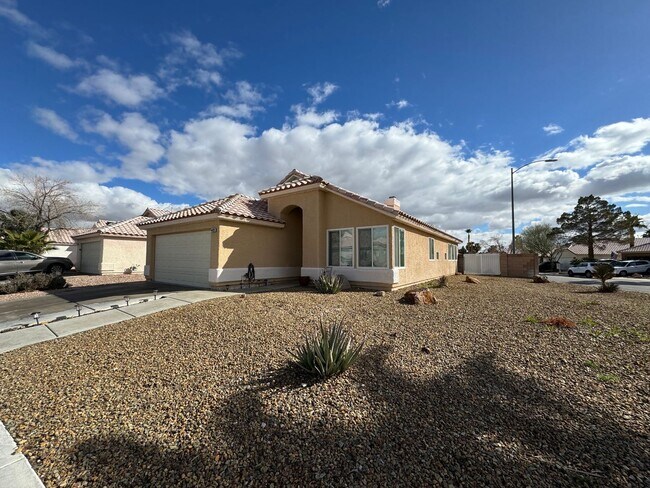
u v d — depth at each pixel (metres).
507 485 2.32
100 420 3.33
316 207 13.13
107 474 2.54
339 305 8.72
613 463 2.54
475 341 5.67
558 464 2.54
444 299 10.35
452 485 2.33
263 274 13.24
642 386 3.89
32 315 7.29
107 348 5.45
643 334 5.91
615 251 46.38
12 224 24.62
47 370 4.61
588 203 40.59
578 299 10.56
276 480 2.43
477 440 2.87
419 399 3.64
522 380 4.10
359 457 2.66
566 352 5.06
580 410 3.37
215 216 11.33
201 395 3.81
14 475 2.52
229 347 5.38
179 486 2.39
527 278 22.58
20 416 3.44
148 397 3.80
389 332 6.25
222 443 2.89
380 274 11.84
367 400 3.62
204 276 12.25
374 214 12.20
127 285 13.27
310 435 2.99
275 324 6.67
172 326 6.58
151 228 14.88
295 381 4.12
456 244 27.83
